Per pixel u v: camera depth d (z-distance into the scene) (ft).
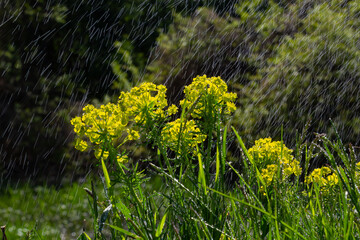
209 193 7.97
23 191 32.37
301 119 32.07
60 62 46.44
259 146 9.64
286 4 43.45
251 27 40.60
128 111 8.06
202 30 41.19
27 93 42.93
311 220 8.09
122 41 44.75
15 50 44.91
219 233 7.68
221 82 8.50
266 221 8.23
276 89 32.91
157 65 40.45
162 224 7.34
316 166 28.60
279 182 8.29
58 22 46.75
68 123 40.27
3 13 45.24
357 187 7.45
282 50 34.81
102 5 48.16
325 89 32.50
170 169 7.97
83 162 37.29
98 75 46.19
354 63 32.73
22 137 39.47
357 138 31.35
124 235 7.64
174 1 50.21
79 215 26.84
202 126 8.41
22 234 24.63
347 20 35.70
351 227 7.30
